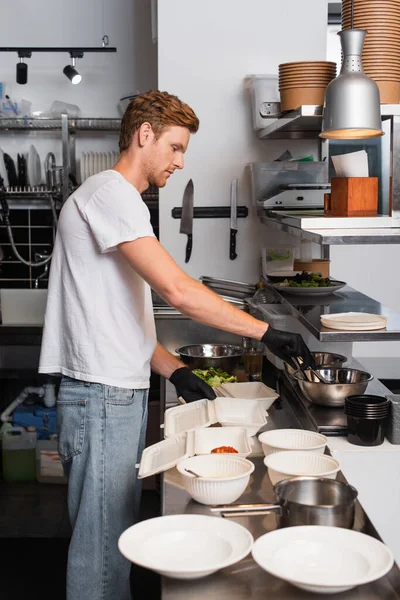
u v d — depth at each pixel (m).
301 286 3.02
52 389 4.64
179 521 1.57
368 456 2.24
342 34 2.14
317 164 3.44
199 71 3.69
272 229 3.77
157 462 2.04
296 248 3.69
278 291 3.17
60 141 4.89
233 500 1.79
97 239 2.15
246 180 3.75
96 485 2.26
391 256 4.09
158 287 2.14
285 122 2.81
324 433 2.34
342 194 2.47
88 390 2.26
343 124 2.08
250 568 1.48
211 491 1.75
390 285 4.11
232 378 2.95
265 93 3.47
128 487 2.32
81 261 2.23
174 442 2.17
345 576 1.38
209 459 1.92
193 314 2.17
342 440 2.32
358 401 2.37
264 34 3.68
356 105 2.07
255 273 3.80
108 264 2.23
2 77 4.89
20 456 4.50
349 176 2.49
